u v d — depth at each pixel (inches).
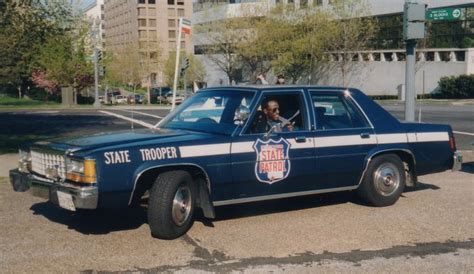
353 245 232.1
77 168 222.2
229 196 251.9
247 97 266.2
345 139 281.4
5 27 555.5
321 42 1784.0
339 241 237.1
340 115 287.6
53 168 234.2
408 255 220.2
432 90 1684.3
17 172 259.4
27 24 557.6
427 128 311.7
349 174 285.0
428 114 986.1
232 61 2103.8
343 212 285.6
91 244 229.6
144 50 2581.2
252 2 2142.0
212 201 247.9
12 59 1535.4
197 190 249.8
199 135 250.7
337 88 290.2
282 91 271.6
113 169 221.0
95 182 218.2
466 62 1589.6
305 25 1809.8
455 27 1630.2
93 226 256.1
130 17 5088.6
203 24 2165.4
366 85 1888.5
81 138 247.3
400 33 1824.6
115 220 266.7
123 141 234.1
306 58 1863.9
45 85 1710.1
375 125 294.4
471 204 304.8
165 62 2647.6
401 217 276.5
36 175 248.1
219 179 246.4
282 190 266.1
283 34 1839.3
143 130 270.4
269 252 222.1
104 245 228.5
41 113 1116.5
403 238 242.4
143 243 231.6
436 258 217.0
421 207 297.4
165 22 4970.5
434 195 327.6
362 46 1819.6
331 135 277.6
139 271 200.2
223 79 2571.4
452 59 1637.6
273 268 204.4
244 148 252.1
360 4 1788.9
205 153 242.8
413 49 423.5
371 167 291.1
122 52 2554.1
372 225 261.7
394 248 228.8
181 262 209.8
